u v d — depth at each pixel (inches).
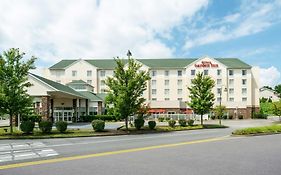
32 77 1535.4
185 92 3238.2
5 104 1044.5
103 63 3405.5
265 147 674.2
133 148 673.0
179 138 959.6
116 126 1684.3
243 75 3277.6
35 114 1523.1
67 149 667.4
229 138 940.0
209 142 797.9
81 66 3280.0
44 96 1528.1
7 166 450.0
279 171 401.4
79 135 1077.8
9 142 868.6
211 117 2920.8
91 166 441.7
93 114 2493.8
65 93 1656.0
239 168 421.4
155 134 1192.2
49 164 463.2
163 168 423.2
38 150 655.8
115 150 637.3
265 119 2925.7
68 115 2111.2
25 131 1095.0
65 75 3284.9
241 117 3019.2
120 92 1302.9
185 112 2992.1
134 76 1333.7
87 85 2546.8
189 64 3255.4
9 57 1067.9
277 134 1136.8
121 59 1360.7
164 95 3255.4
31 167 439.2
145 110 1392.7
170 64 3324.3
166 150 626.8
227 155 547.5
